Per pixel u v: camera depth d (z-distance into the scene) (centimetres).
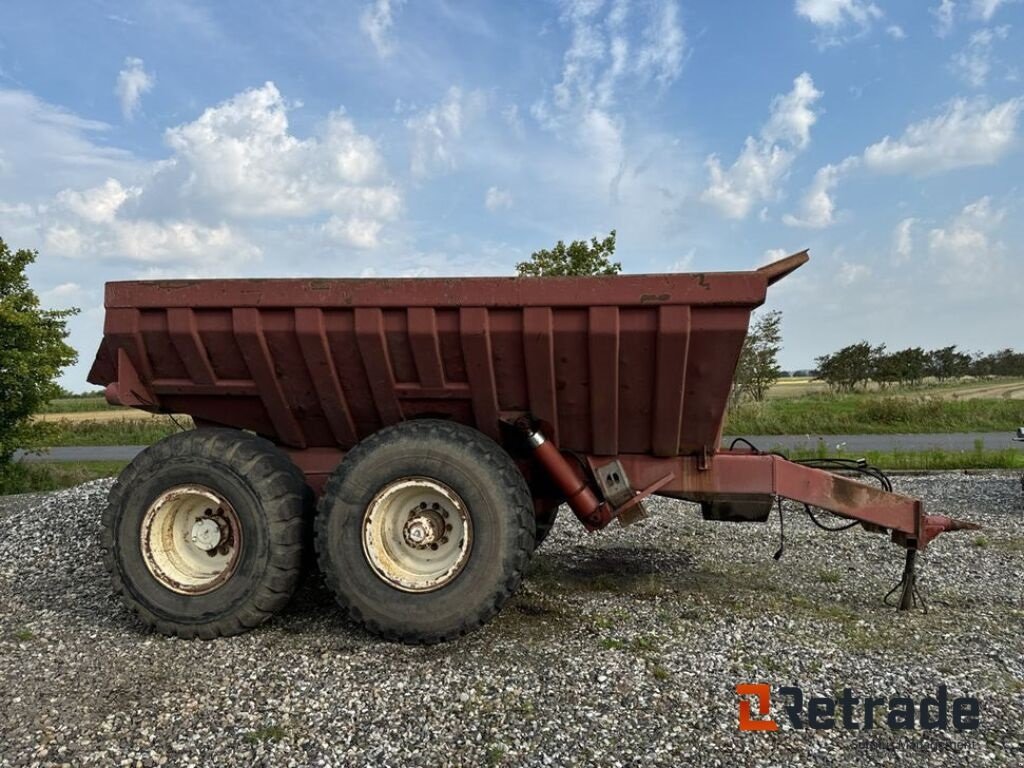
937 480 1285
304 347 483
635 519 516
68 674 412
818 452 1606
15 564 644
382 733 341
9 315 1579
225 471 477
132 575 481
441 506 478
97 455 2572
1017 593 580
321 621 505
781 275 460
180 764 317
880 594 578
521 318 458
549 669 411
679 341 444
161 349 506
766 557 708
